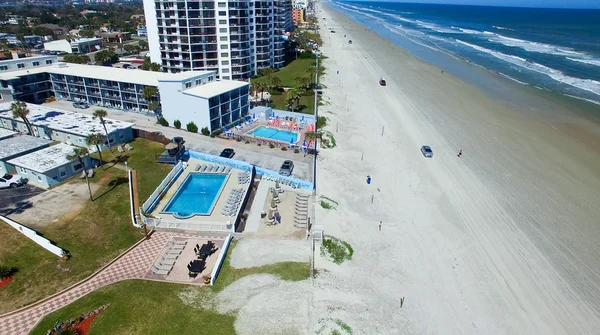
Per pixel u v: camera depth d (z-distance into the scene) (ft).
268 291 108.78
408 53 524.93
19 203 146.10
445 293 112.88
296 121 246.68
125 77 259.80
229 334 94.63
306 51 494.18
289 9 652.89
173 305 102.17
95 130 201.26
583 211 154.61
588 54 518.78
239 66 335.88
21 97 268.82
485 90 331.57
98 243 125.49
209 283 110.01
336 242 131.44
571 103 295.28
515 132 235.20
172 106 227.20
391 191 168.25
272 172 174.50
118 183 164.14
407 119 256.93
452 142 220.02
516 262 126.72
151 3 334.65
